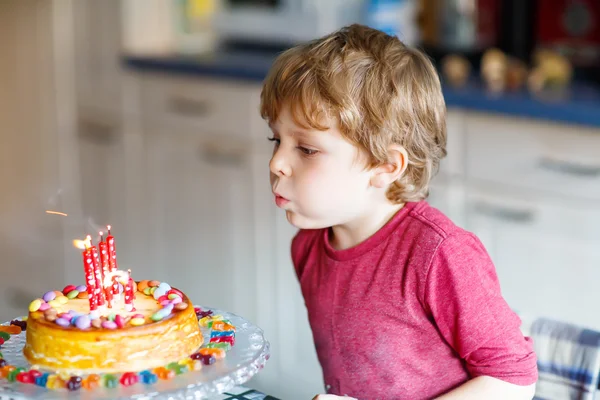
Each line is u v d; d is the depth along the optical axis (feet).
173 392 3.40
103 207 11.86
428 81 4.38
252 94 9.62
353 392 4.58
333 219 4.27
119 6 11.00
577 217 7.36
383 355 4.38
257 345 3.91
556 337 4.54
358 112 4.09
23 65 12.21
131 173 11.34
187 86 10.39
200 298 10.84
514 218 7.78
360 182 4.23
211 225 10.48
